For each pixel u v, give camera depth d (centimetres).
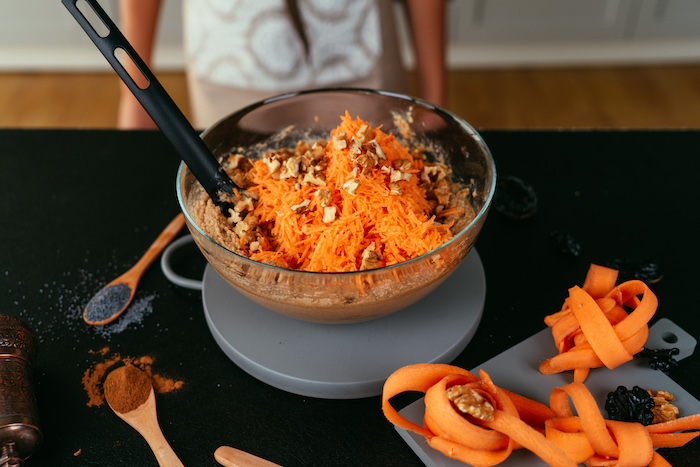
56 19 289
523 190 99
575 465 58
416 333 78
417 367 67
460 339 77
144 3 139
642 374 73
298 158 79
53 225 98
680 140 111
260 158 92
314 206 73
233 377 76
